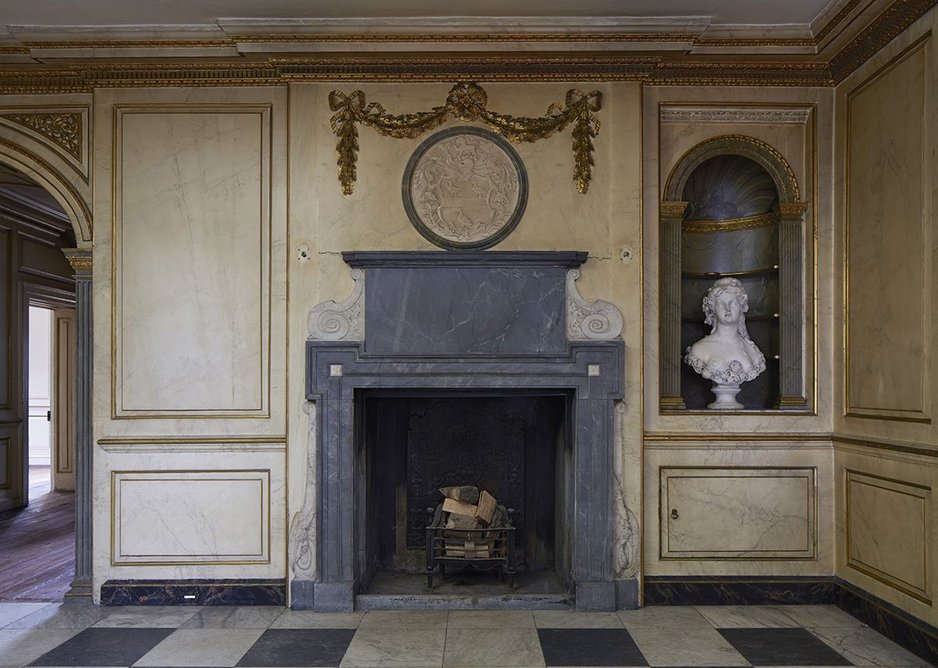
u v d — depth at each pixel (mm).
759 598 3850
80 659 3129
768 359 4215
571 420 3898
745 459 3898
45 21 3686
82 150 3953
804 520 3896
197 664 3070
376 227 3842
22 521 6219
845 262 3822
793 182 3994
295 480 3814
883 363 3449
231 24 3678
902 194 3301
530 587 3973
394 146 3861
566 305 3789
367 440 4109
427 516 4301
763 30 3756
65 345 7934
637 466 3814
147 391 3885
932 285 3070
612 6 3576
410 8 3592
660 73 3943
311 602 3781
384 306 3783
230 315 3896
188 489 3867
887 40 3418
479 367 3764
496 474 4309
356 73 3844
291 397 3822
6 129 3969
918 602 3148
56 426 7941
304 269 3826
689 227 4383
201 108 3916
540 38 3746
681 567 3873
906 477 3238
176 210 3906
